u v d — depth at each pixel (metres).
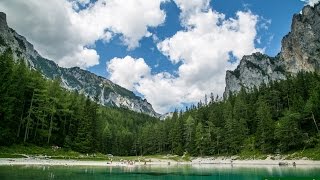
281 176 45.28
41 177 37.69
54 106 92.12
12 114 74.50
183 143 145.00
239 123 120.75
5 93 73.38
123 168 68.31
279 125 102.81
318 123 102.69
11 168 49.91
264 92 150.38
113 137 160.62
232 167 76.25
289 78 150.00
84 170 54.69
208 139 127.06
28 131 84.06
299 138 96.38
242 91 170.00
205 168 72.25
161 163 105.88
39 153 77.19
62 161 74.94
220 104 167.00
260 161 97.88
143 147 162.38
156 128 161.75
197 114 158.75
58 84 100.44
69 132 101.44
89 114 106.38
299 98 112.00
